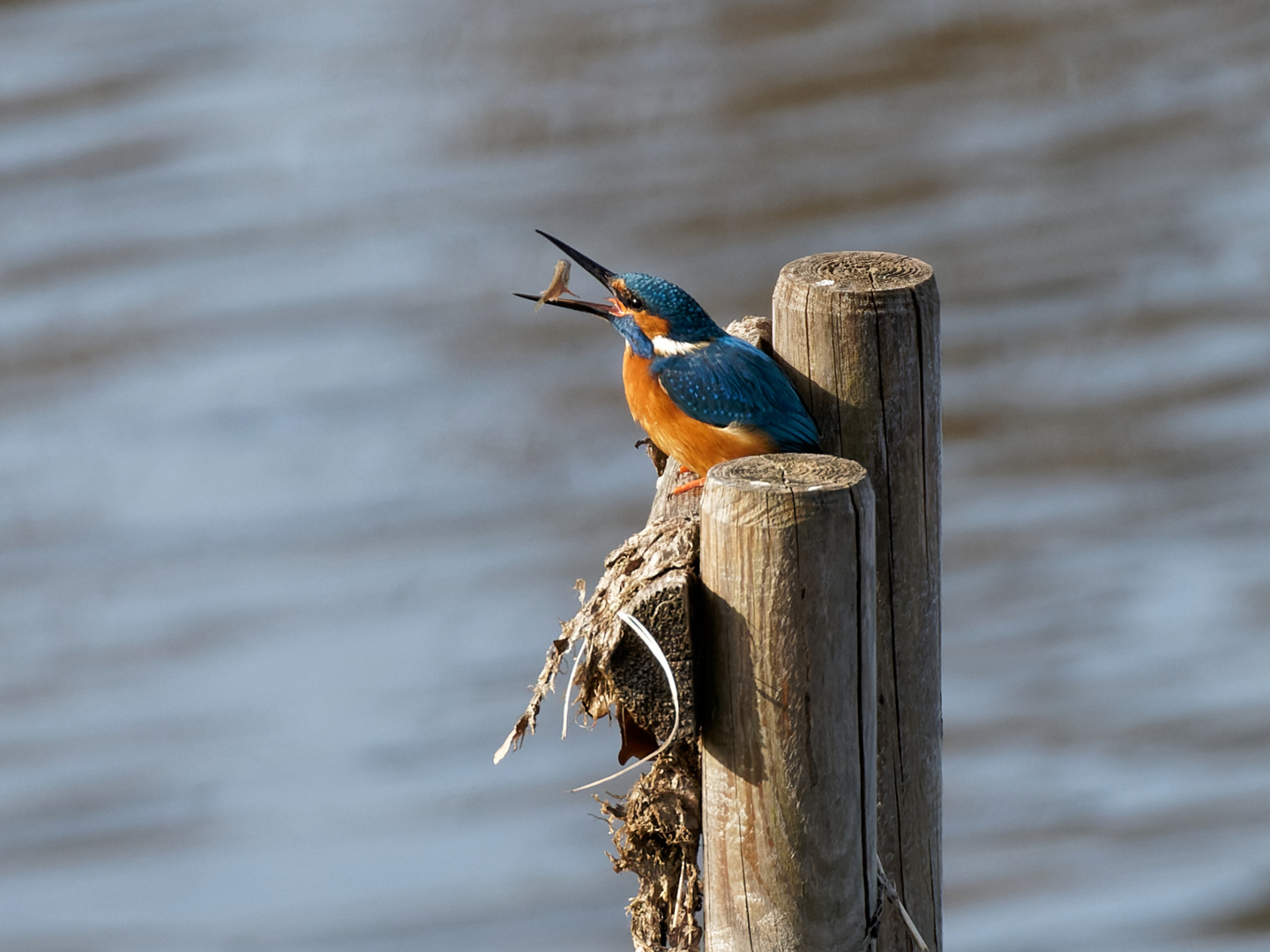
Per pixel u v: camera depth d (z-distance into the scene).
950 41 24.47
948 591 15.11
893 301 5.58
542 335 18.47
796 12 25.36
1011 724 13.55
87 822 12.91
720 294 19.19
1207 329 18.80
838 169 21.69
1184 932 11.57
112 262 19.53
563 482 16.34
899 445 5.66
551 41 24.34
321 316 18.80
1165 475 16.58
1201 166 21.81
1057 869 12.22
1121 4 25.70
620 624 4.97
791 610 4.78
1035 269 19.75
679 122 22.31
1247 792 12.77
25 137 21.92
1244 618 14.58
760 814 4.98
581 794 13.07
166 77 23.52
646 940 5.62
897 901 5.57
